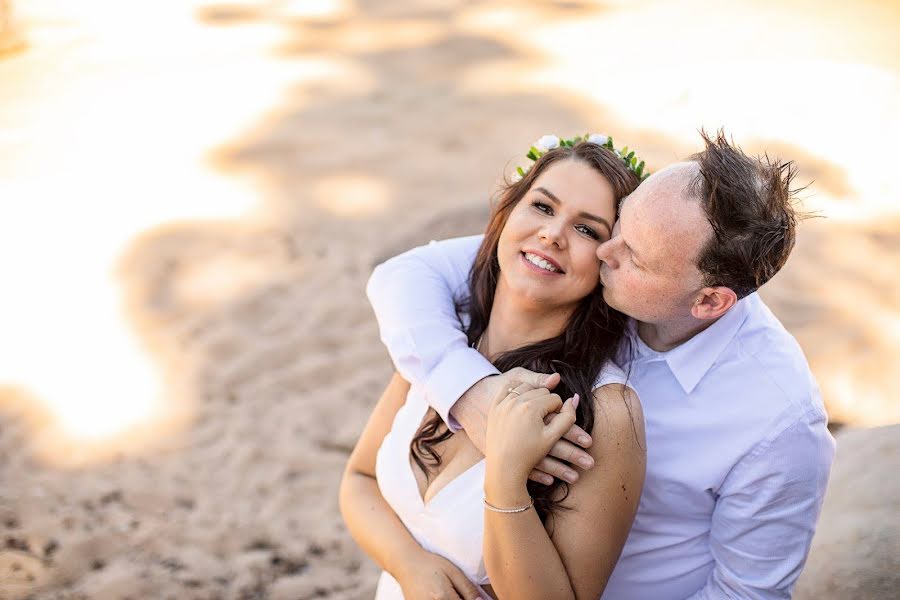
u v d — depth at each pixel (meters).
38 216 5.35
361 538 2.07
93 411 4.00
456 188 5.67
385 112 6.73
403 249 5.06
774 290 4.73
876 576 2.19
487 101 6.88
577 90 7.00
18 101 6.80
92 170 5.86
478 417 1.77
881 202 5.45
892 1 8.76
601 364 1.77
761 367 1.76
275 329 4.51
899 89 6.70
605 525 1.71
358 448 2.21
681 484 1.82
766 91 6.77
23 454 3.77
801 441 1.73
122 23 8.38
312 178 5.81
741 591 1.81
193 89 7.04
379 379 4.21
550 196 1.77
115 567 3.28
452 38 8.15
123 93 6.95
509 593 1.72
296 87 7.13
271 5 8.97
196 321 4.55
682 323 1.78
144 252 5.05
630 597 1.95
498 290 1.95
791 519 1.76
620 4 8.98
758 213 1.56
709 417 1.79
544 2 9.08
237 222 5.33
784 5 8.73
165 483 3.65
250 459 3.78
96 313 4.59
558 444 1.66
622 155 1.89
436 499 1.91
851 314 4.56
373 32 8.31
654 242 1.62
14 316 4.56
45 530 3.41
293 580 3.26
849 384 4.08
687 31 8.14
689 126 6.31
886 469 2.47
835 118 6.34
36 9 8.64
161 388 4.14
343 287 4.80
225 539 3.42
